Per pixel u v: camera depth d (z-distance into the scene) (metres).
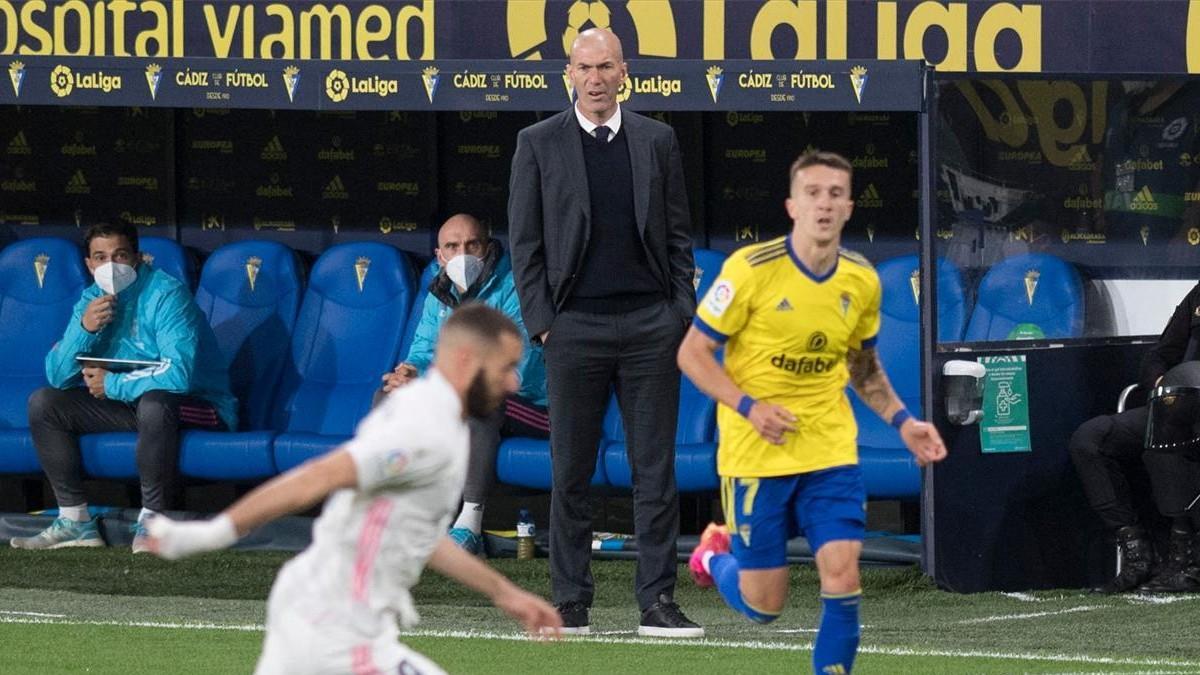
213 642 25.67
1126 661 24.41
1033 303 31.92
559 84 33.22
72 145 41.22
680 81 32.00
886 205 38.19
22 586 32.38
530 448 33.72
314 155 40.59
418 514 14.34
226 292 38.62
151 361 36.16
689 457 33.25
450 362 14.59
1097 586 31.72
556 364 26.44
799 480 20.05
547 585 32.31
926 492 31.16
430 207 40.16
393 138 40.25
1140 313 33.16
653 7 36.16
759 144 38.75
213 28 37.12
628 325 26.28
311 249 40.75
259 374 38.12
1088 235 32.62
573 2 36.28
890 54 35.94
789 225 38.69
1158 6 36.12
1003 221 31.61
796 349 19.83
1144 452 31.30
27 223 41.47
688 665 23.89
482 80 33.47
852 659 19.73
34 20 37.50
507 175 39.91
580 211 26.11
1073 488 31.97
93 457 35.69
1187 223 33.59
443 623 28.08
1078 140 32.34
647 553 26.73
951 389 30.62
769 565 20.53
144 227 41.16
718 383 19.80
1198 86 33.12
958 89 30.83
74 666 23.78
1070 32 36.03
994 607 29.94
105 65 34.62
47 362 36.00
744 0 35.97
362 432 14.34
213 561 34.12
